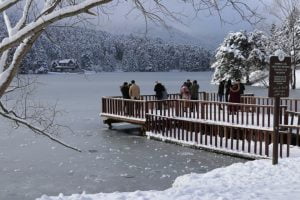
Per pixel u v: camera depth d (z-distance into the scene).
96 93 55.97
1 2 3.60
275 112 9.59
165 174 13.11
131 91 21.91
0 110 5.04
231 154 15.49
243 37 64.19
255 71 63.19
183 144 17.70
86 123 25.42
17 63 4.21
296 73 56.56
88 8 3.65
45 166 14.20
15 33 4.00
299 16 46.50
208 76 131.38
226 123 15.89
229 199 6.21
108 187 11.74
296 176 8.29
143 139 19.64
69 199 6.77
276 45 46.88
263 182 7.86
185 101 18.17
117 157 15.59
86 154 16.17
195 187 7.49
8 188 11.67
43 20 3.68
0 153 16.39
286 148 13.53
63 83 86.88
